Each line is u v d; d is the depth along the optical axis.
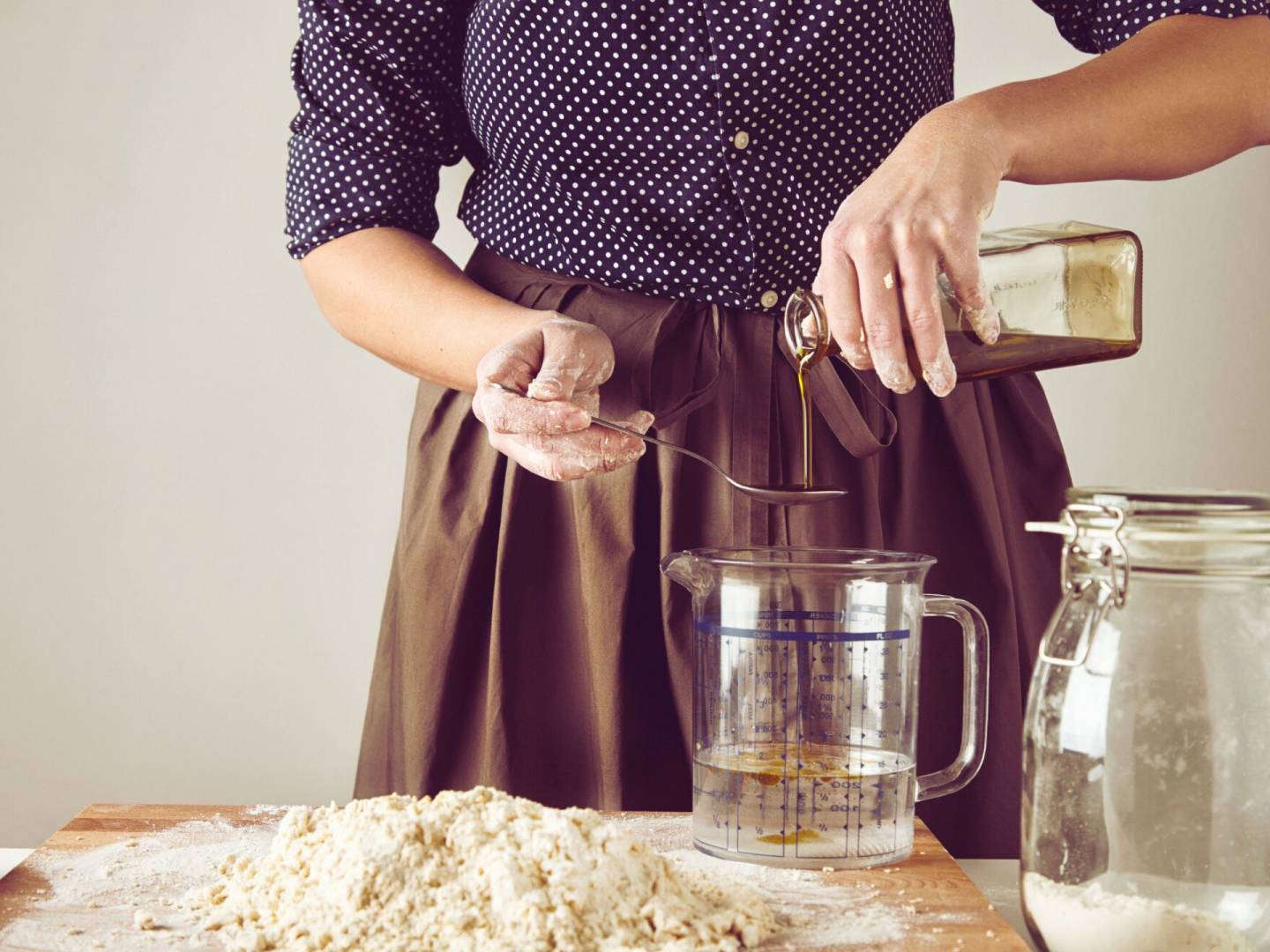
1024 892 0.59
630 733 0.98
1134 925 0.53
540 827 0.64
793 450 0.98
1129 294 0.78
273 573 1.88
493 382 0.86
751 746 0.72
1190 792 0.53
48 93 1.84
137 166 1.84
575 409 0.81
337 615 1.88
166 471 1.88
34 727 1.90
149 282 1.85
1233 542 0.53
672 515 0.97
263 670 1.89
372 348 1.07
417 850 0.63
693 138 0.95
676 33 0.92
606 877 0.62
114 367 1.86
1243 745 0.53
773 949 0.61
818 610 0.71
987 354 0.77
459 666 1.06
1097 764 0.54
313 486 1.87
